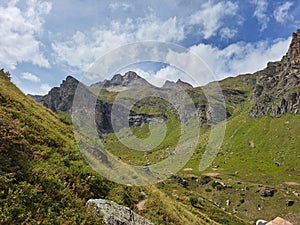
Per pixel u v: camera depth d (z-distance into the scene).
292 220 82.75
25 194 9.23
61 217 9.24
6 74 27.19
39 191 9.75
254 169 142.75
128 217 10.87
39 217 8.65
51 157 13.04
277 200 93.69
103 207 10.58
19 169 10.54
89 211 10.07
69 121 23.59
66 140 16.44
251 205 94.06
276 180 124.25
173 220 15.08
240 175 134.38
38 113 20.33
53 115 23.81
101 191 12.82
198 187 108.81
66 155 13.95
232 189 104.50
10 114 15.33
